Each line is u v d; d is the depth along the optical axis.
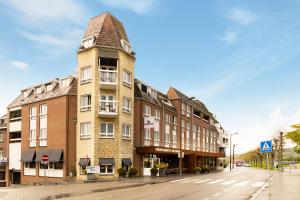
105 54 36.84
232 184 28.30
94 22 39.84
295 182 29.94
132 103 39.59
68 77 39.84
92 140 35.56
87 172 34.22
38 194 20.88
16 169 45.75
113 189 24.25
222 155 71.75
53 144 39.12
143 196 19.44
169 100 53.41
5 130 51.50
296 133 47.28
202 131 65.94
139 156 40.09
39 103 42.06
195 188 24.59
